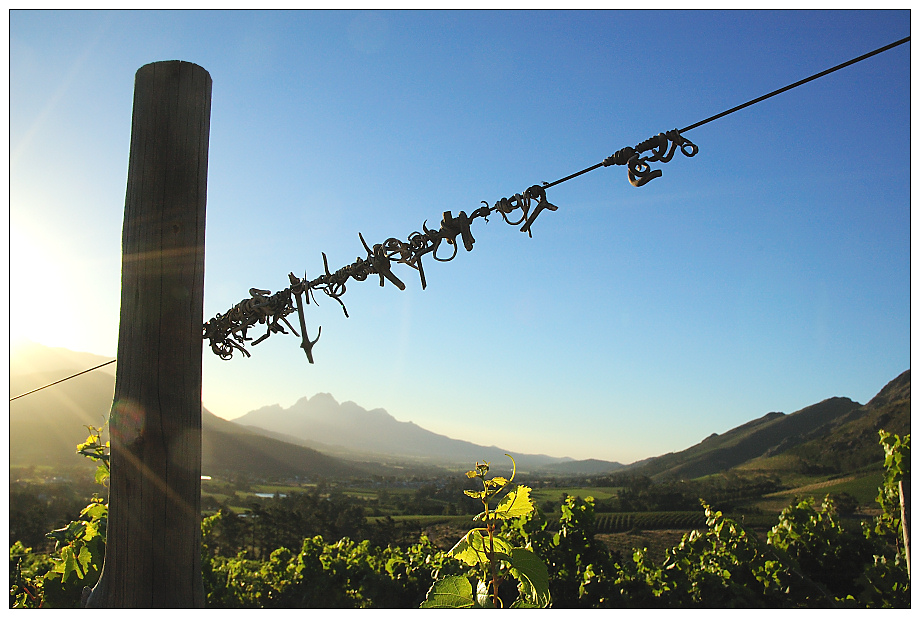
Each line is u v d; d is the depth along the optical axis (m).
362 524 37.38
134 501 1.73
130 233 1.88
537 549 6.23
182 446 1.78
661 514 49.34
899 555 6.29
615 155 1.71
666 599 6.26
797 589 6.35
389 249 2.05
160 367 1.79
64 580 3.34
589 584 6.12
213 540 30.95
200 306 1.92
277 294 2.31
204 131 1.99
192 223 1.91
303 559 10.25
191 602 1.74
